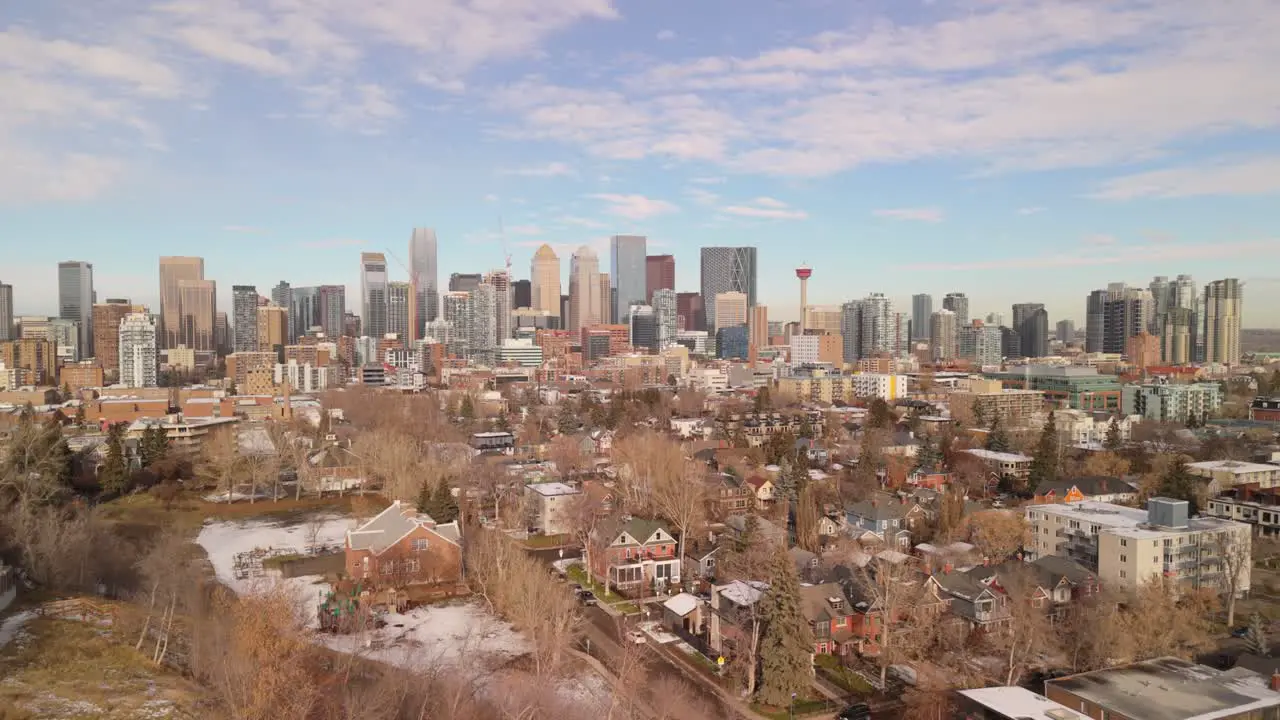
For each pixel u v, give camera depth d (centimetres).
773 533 13638
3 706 6881
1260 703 7719
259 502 18275
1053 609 10588
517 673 8531
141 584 10806
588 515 14212
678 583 12450
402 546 11712
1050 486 16138
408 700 7850
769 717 8238
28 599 9831
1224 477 16675
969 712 7750
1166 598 9962
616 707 8019
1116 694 7912
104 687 7506
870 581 10462
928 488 17550
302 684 7094
